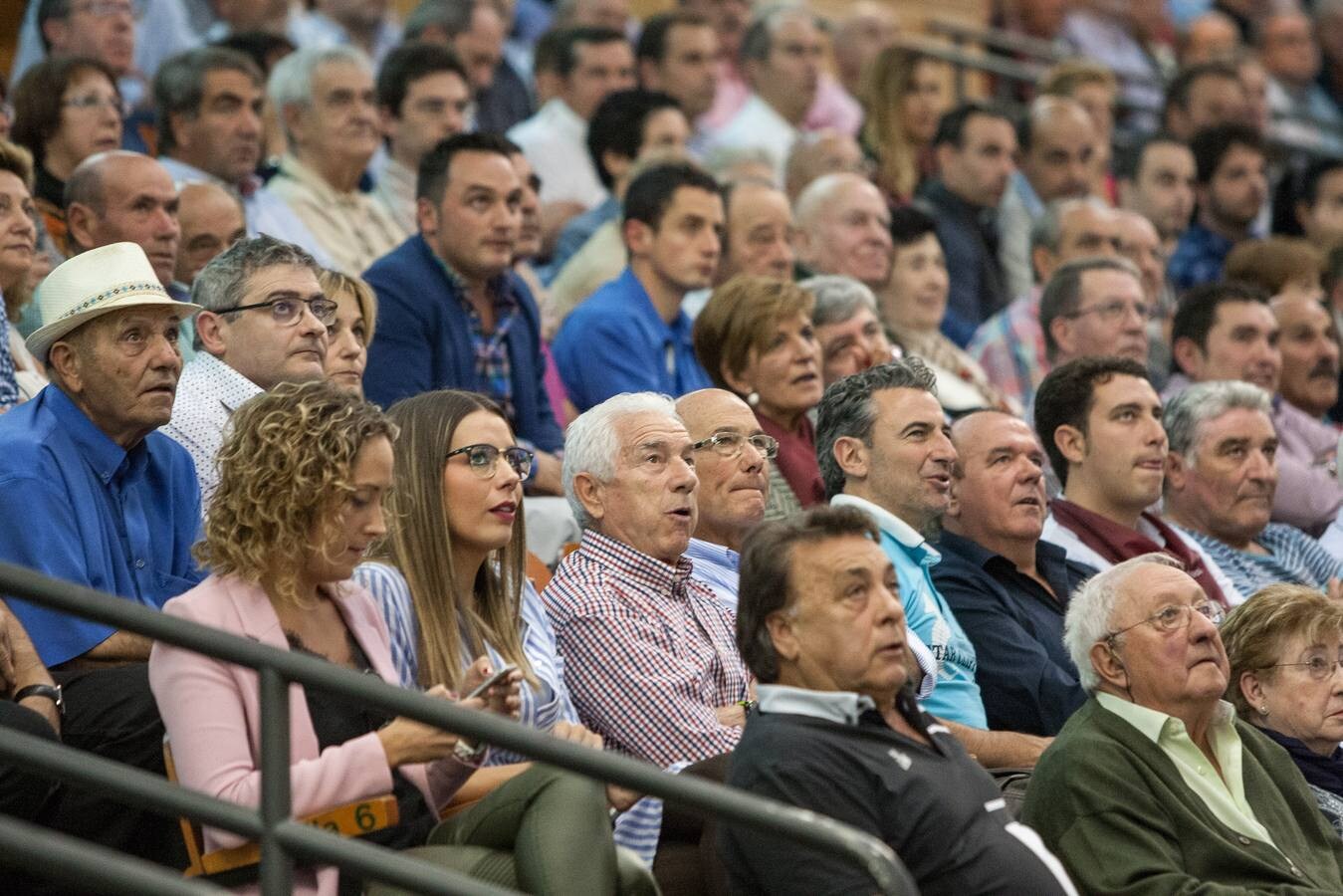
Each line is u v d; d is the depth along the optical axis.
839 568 13.55
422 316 21.77
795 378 20.53
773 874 12.92
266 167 25.86
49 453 14.86
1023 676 17.81
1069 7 42.91
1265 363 25.22
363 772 12.55
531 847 12.76
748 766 13.36
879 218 26.23
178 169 24.12
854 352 22.47
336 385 13.69
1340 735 16.78
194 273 20.88
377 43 33.09
